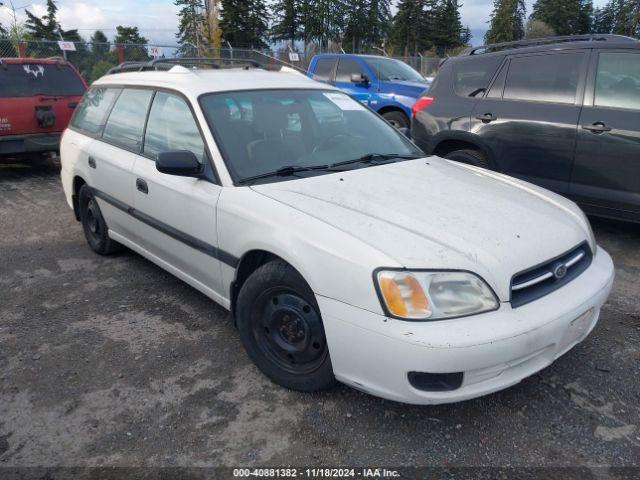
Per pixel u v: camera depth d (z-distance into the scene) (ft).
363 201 9.21
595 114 15.60
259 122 11.30
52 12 138.00
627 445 8.09
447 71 19.81
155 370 10.16
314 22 150.30
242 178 10.13
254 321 9.61
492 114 17.90
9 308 12.80
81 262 15.69
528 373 8.04
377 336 7.52
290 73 13.79
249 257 9.78
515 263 7.91
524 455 7.92
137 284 14.05
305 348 8.91
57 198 23.17
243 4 157.69
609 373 9.85
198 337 11.33
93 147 14.62
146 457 7.97
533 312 7.79
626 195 15.23
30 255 16.33
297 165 10.77
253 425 8.61
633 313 12.07
